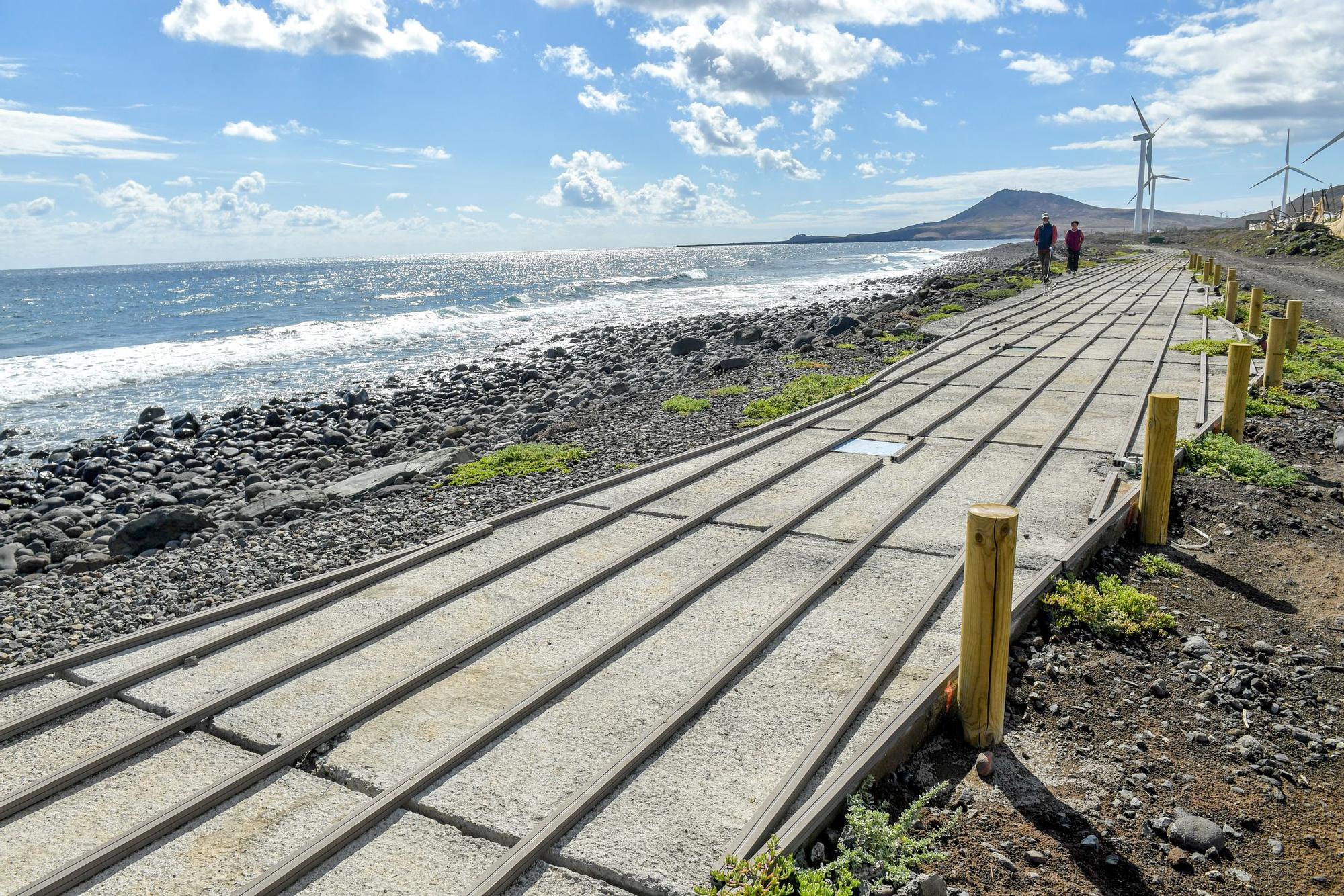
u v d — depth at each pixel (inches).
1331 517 303.0
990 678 170.2
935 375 576.7
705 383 657.6
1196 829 148.1
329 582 265.4
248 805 157.2
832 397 514.3
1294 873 140.8
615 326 1422.2
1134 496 301.4
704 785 157.3
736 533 295.3
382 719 183.9
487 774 162.9
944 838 148.4
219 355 1201.4
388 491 416.5
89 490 537.0
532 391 816.3
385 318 1716.3
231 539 361.7
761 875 126.4
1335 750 173.9
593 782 155.0
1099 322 834.8
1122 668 205.6
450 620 234.5
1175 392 489.7
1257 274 1493.6
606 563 272.4
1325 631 222.8
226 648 222.5
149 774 168.4
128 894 134.0
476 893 129.3
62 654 233.1
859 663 200.4
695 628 224.1
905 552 270.2
